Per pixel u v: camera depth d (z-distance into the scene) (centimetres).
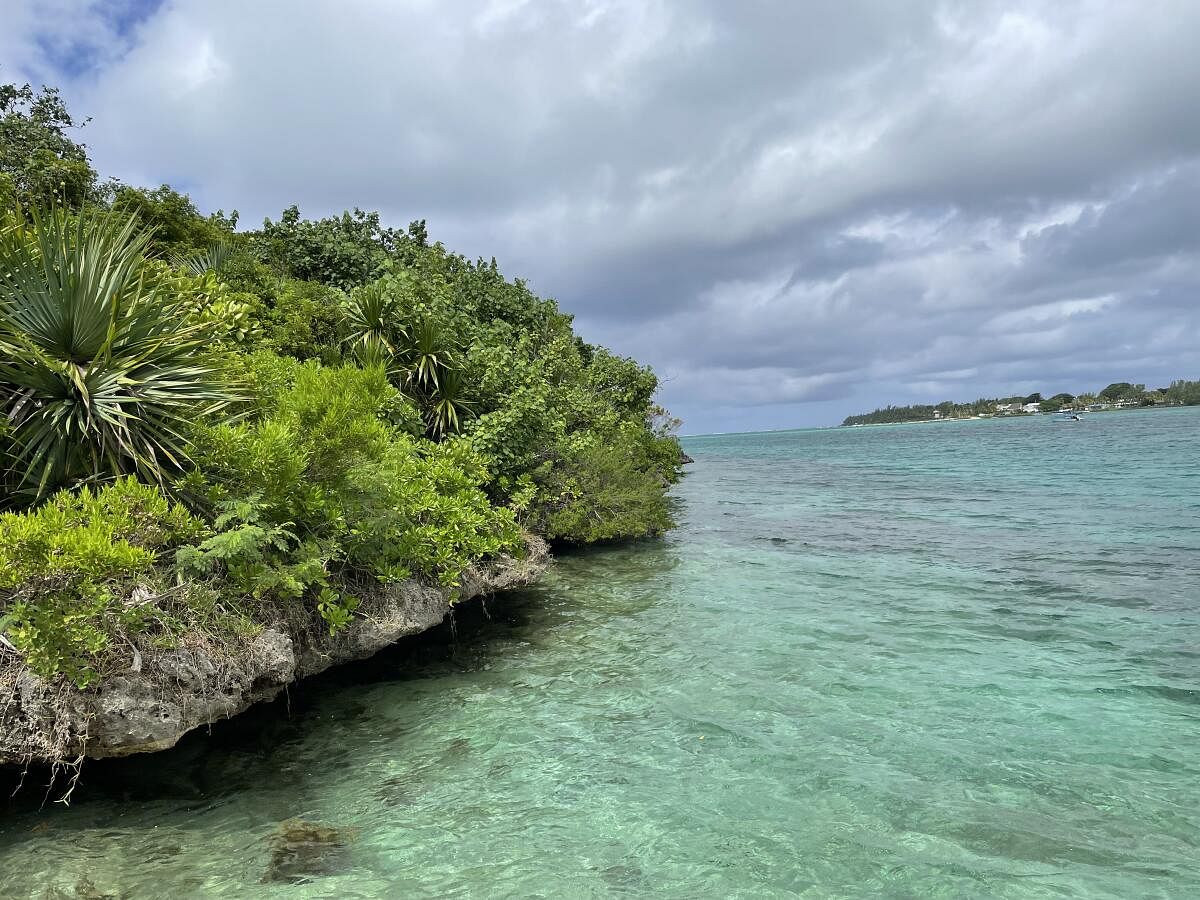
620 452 1852
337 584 748
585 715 667
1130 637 874
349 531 754
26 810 485
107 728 513
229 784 532
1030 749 577
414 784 534
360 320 1416
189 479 630
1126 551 1428
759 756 574
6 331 610
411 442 1161
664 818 482
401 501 826
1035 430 9975
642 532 1730
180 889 401
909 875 413
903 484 3284
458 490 1055
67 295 645
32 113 2403
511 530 1097
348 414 734
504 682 756
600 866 426
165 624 548
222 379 757
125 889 400
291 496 688
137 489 561
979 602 1069
